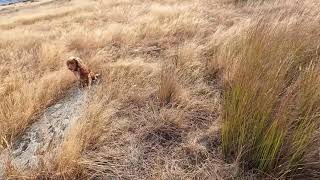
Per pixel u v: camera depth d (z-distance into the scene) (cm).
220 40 486
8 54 614
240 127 238
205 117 311
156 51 529
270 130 223
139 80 390
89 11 1244
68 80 420
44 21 1195
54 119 334
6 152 280
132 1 1247
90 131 279
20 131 315
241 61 329
